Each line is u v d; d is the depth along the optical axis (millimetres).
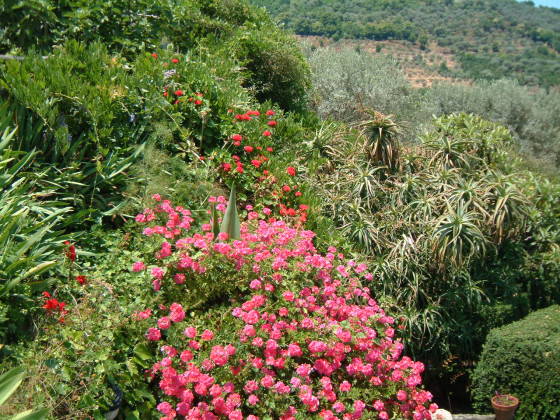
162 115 5055
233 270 3586
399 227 5465
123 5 6316
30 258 3035
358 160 6090
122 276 3434
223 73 6750
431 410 3576
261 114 6332
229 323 3320
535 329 4824
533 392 4504
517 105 14727
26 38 5887
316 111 12211
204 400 3080
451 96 15047
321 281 3982
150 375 3133
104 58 5316
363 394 3400
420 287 5273
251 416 2885
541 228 6316
